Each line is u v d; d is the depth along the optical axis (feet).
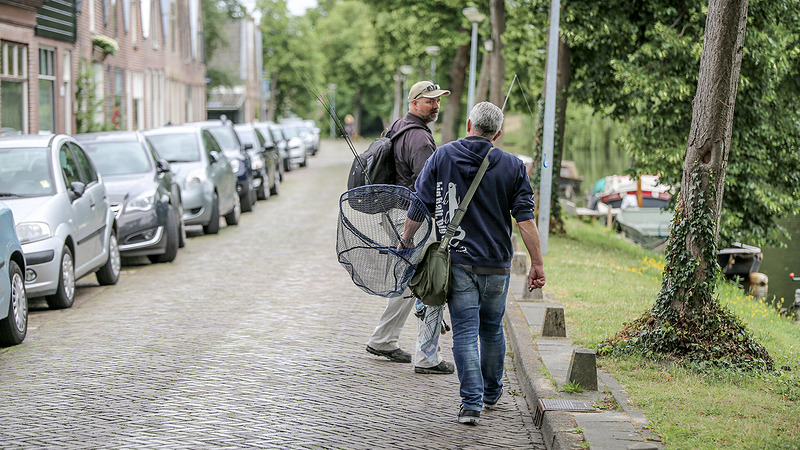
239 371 33.14
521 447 25.64
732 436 24.81
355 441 25.64
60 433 25.98
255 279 55.31
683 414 26.89
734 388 30.45
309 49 369.71
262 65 360.48
